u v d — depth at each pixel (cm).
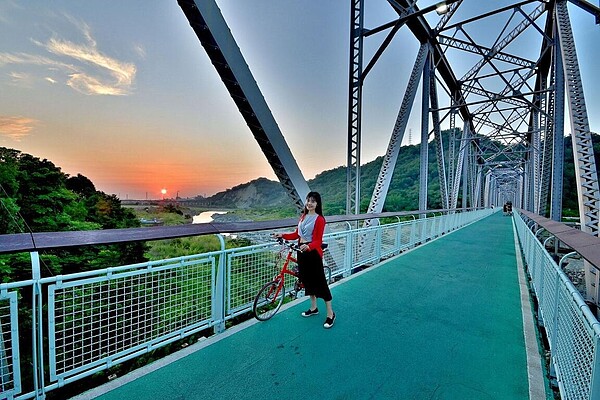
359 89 803
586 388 155
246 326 304
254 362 240
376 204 859
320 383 215
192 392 202
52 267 983
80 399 193
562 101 1046
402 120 945
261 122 507
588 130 695
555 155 1046
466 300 397
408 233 809
